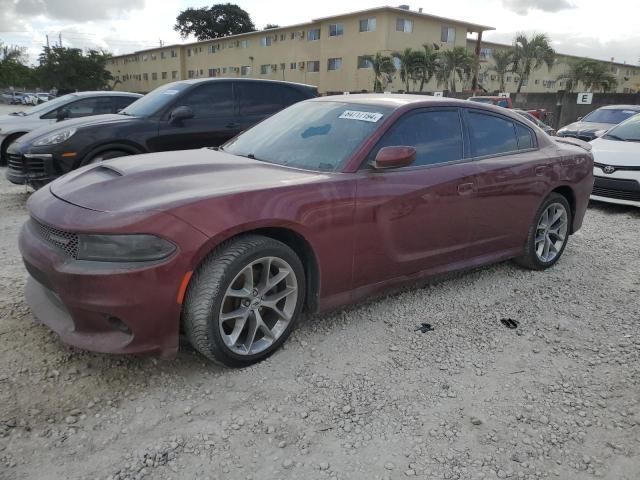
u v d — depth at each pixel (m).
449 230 3.81
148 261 2.52
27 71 70.69
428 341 3.41
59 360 2.95
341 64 41.88
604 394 2.91
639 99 25.77
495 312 3.90
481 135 4.15
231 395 2.74
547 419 2.67
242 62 52.22
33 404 2.58
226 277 2.71
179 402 2.66
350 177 3.24
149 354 2.67
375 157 3.38
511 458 2.38
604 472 2.33
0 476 2.13
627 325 3.78
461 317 3.79
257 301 2.93
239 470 2.24
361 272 3.36
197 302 2.69
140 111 7.04
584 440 2.53
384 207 3.33
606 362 3.26
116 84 75.25
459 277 4.59
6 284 3.96
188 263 2.58
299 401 2.71
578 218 5.09
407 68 37.38
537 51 41.94
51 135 6.29
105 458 2.27
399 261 3.54
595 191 7.73
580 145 5.47
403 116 3.61
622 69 68.62
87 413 2.55
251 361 2.98
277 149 3.69
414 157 3.31
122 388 2.75
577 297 4.27
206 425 2.50
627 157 7.45
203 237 2.60
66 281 2.54
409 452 2.39
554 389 2.94
